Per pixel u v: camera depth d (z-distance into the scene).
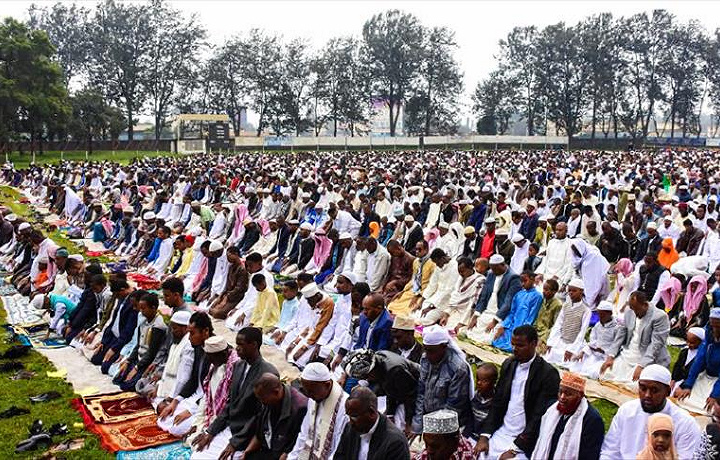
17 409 6.48
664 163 35.84
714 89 72.88
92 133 55.00
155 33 62.22
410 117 72.50
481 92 74.44
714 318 6.40
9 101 42.38
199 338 6.29
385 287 10.66
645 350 7.14
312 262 12.32
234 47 65.19
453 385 5.55
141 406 6.70
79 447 5.84
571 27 67.69
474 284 9.30
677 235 12.62
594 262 9.69
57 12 64.06
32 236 11.03
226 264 10.32
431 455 4.28
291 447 5.27
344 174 27.95
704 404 6.53
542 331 8.27
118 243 14.88
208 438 5.64
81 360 8.05
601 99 68.88
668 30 67.56
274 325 8.94
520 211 13.96
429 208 16.59
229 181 26.17
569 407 4.77
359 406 4.32
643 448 4.67
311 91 68.00
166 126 69.38
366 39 68.19
